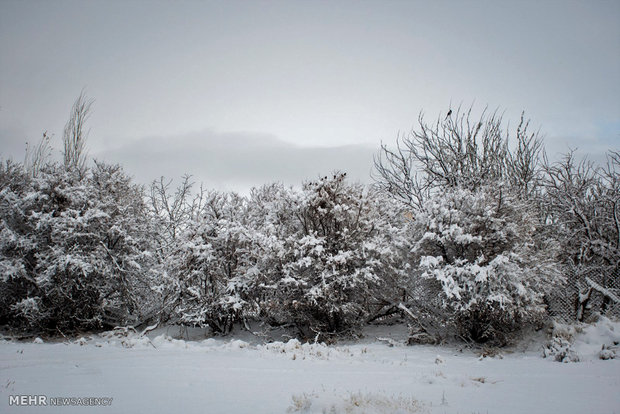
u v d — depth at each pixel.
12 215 14.27
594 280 12.68
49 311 13.40
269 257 12.67
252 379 6.88
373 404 5.25
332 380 6.93
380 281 12.95
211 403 5.44
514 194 12.27
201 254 13.40
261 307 12.79
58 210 14.32
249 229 14.05
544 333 11.03
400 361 9.24
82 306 13.88
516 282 10.52
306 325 13.28
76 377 6.80
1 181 16.12
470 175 18.61
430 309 12.23
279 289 12.68
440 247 12.03
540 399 5.86
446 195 12.37
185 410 5.14
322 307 12.30
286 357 9.35
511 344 11.02
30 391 5.87
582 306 11.98
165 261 14.27
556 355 9.38
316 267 12.15
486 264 11.28
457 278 11.23
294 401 5.40
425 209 12.70
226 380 6.77
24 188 16.30
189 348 10.57
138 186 17.23
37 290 13.90
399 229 13.77
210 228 14.26
